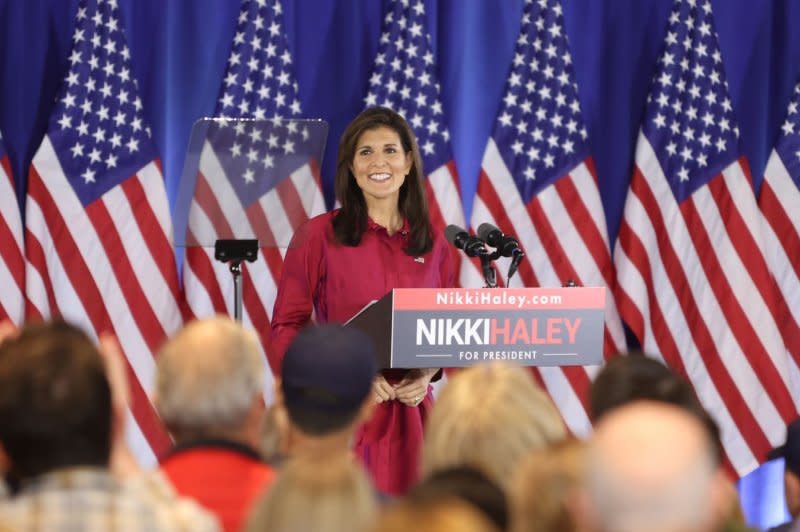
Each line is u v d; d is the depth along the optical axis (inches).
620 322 557.0
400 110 539.8
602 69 567.2
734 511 205.0
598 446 131.9
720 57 557.6
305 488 183.2
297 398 231.9
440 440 210.4
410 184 418.9
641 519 125.5
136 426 514.6
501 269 541.6
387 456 399.5
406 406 401.1
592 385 258.2
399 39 540.4
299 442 235.0
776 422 547.5
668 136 553.6
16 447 178.5
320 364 231.0
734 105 574.9
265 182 419.5
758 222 554.6
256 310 527.8
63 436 177.5
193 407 222.4
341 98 548.1
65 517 171.3
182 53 536.1
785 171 564.4
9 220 502.6
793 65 575.2
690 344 550.0
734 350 548.4
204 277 523.5
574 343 346.0
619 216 569.6
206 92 538.3
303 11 545.0
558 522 165.2
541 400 214.7
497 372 217.3
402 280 412.5
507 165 548.1
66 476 175.6
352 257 412.2
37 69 519.2
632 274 546.9
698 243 551.8
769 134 577.0
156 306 516.4
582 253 547.2
